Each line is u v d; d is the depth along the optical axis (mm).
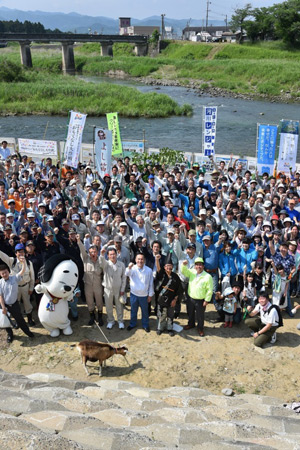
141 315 9430
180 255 9625
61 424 3988
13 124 36594
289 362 7809
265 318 8148
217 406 5324
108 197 12992
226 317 8930
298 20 79125
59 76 59969
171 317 8625
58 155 19375
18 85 47875
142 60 80000
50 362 7777
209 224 10391
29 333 8523
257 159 16422
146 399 5539
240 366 7711
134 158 18094
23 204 11273
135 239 10070
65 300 8477
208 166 18078
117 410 4766
